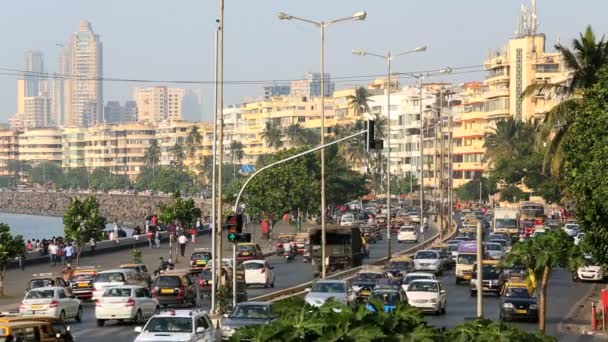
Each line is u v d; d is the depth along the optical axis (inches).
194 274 3454.7
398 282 2652.6
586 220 1681.8
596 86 1713.8
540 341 936.9
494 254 3410.4
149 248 4709.6
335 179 6505.9
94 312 2477.9
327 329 684.1
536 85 2679.6
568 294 2864.2
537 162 6569.9
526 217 5565.9
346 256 3437.5
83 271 2847.0
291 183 5295.3
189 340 1478.8
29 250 4212.6
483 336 868.0
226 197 5290.4
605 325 2107.5
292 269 3750.0
